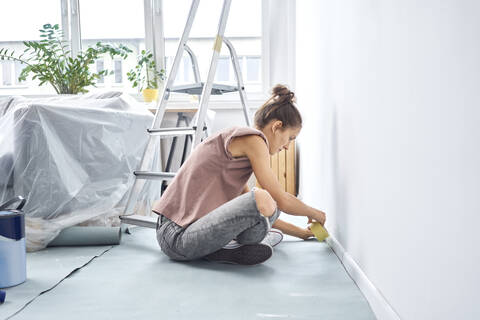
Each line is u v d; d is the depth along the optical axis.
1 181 1.56
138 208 2.09
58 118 1.64
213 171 1.34
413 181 0.72
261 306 0.95
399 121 0.79
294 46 3.05
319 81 1.85
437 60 0.61
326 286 1.08
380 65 0.91
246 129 1.33
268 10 3.16
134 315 0.91
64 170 1.63
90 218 1.71
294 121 1.41
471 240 0.52
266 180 1.31
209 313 0.91
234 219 1.17
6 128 1.58
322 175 1.76
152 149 1.82
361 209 1.09
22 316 0.91
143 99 3.30
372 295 0.95
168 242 1.32
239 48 3.24
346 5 1.26
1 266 1.08
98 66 3.31
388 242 0.86
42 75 2.97
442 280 0.60
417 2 0.69
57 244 1.54
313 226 1.47
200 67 3.29
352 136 1.19
